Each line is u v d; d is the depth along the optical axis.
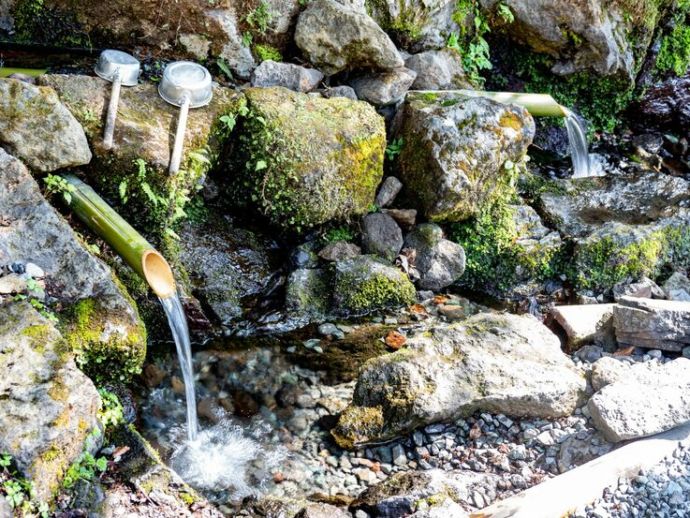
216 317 2.67
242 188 2.75
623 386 2.37
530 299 2.92
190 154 2.58
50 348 2.14
